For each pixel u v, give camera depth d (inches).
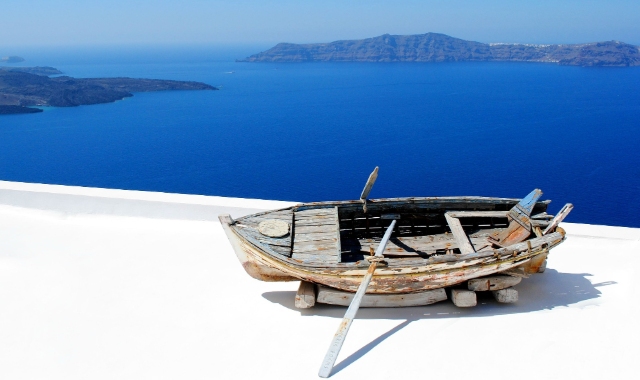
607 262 201.3
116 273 195.6
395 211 193.5
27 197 265.0
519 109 5969.5
